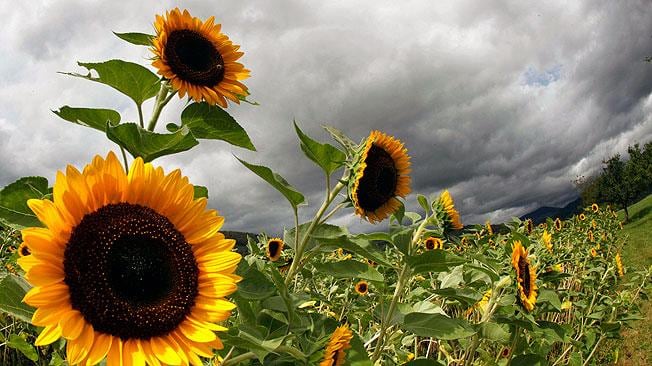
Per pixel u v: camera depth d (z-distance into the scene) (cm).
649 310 314
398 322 86
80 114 64
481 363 128
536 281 122
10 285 45
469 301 98
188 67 77
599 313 198
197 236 54
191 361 47
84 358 43
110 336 45
